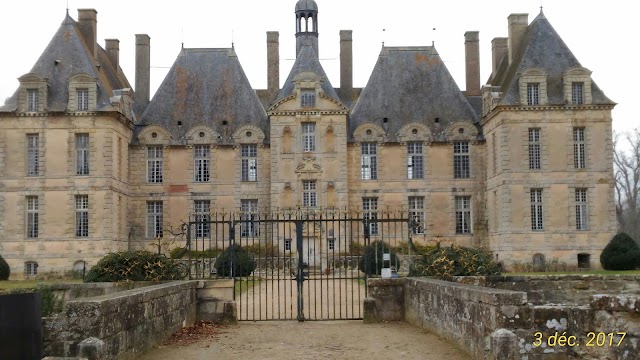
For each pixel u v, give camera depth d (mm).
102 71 55438
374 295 21141
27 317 11492
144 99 59938
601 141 51188
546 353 12055
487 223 55750
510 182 50812
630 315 11719
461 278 22359
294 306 25625
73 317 12391
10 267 49812
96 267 23344
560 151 51125
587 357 11945
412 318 20172
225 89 59406
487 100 54812
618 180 88000
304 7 67000
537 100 51531
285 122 55469
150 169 56719
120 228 53219
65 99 51094
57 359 11281
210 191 56406
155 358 14859
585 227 51031
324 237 54094
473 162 56688
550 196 50875
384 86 59844
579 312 12125
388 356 14984
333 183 55219
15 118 50781
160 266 22969
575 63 53219
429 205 56438
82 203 50781
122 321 13711
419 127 56938
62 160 50656
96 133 50656
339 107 55531
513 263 50344
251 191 56500
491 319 12641
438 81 60000
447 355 14734
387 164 56875
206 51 60969
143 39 60188
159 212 56500
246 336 18203
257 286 35062
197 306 21031
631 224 83000
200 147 57000
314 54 59594
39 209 50406
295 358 14969
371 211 54562
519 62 53594
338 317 22500
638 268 46125
